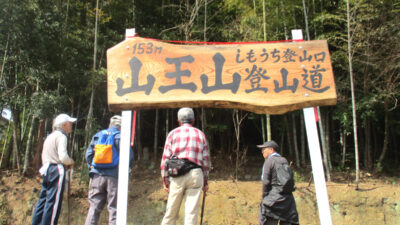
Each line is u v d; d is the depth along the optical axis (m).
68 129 3.67
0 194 5.11
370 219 4.86
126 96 2.90
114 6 5.99
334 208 4.95
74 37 5.93
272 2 5.52
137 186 5.48
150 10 6.55
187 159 2.75
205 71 2.94
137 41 3.04
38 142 5.79
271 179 3.40
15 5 4.93
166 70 2.95
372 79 5.87
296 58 2.93
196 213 2.67
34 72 5.49
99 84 5.73
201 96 2.87
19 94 5.63
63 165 3.41
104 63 6.16
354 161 6.52
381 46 5.45
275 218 3.27
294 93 2.85
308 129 2.82
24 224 4.88
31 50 5.11
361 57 5.60
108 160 3.21
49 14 5.38
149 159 6.63
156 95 2.89
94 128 5.40
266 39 5.19
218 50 3.00
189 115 3.02
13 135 5.64
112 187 3.21
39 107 5.19
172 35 6.17
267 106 2.84
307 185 5.27
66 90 5.89
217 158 6.62
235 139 6.96
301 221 4.91
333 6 6.25
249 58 2.96
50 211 3.22
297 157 6.18
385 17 5.34
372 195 5.02
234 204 5.12
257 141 7.70
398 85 5.60
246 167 6.47
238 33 5.93
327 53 2.93
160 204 5.14
